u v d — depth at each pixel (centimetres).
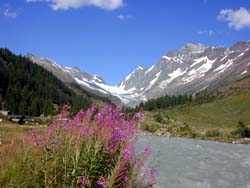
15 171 856
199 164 3744
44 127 970
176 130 15975
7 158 966
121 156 844
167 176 2666
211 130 15362
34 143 867
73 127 882
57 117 907
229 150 6875
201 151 5919
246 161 4356
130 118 941
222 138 14088
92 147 849
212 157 4788
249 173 3189
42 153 845
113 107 943
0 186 822
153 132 15225
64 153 836
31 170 823
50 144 842
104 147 849
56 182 792
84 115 905
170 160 3916
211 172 3156
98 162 820
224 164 3912
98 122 897
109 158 850
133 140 909
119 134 877
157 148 5678
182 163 3703
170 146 6731
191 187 2319
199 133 15038
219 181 2689
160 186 2186
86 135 868
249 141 13488
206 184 2506
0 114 9912
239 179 2836
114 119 913
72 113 927
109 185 788
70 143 846
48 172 797
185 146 7156
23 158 864
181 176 2733
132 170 921
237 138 14200
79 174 798
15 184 808
